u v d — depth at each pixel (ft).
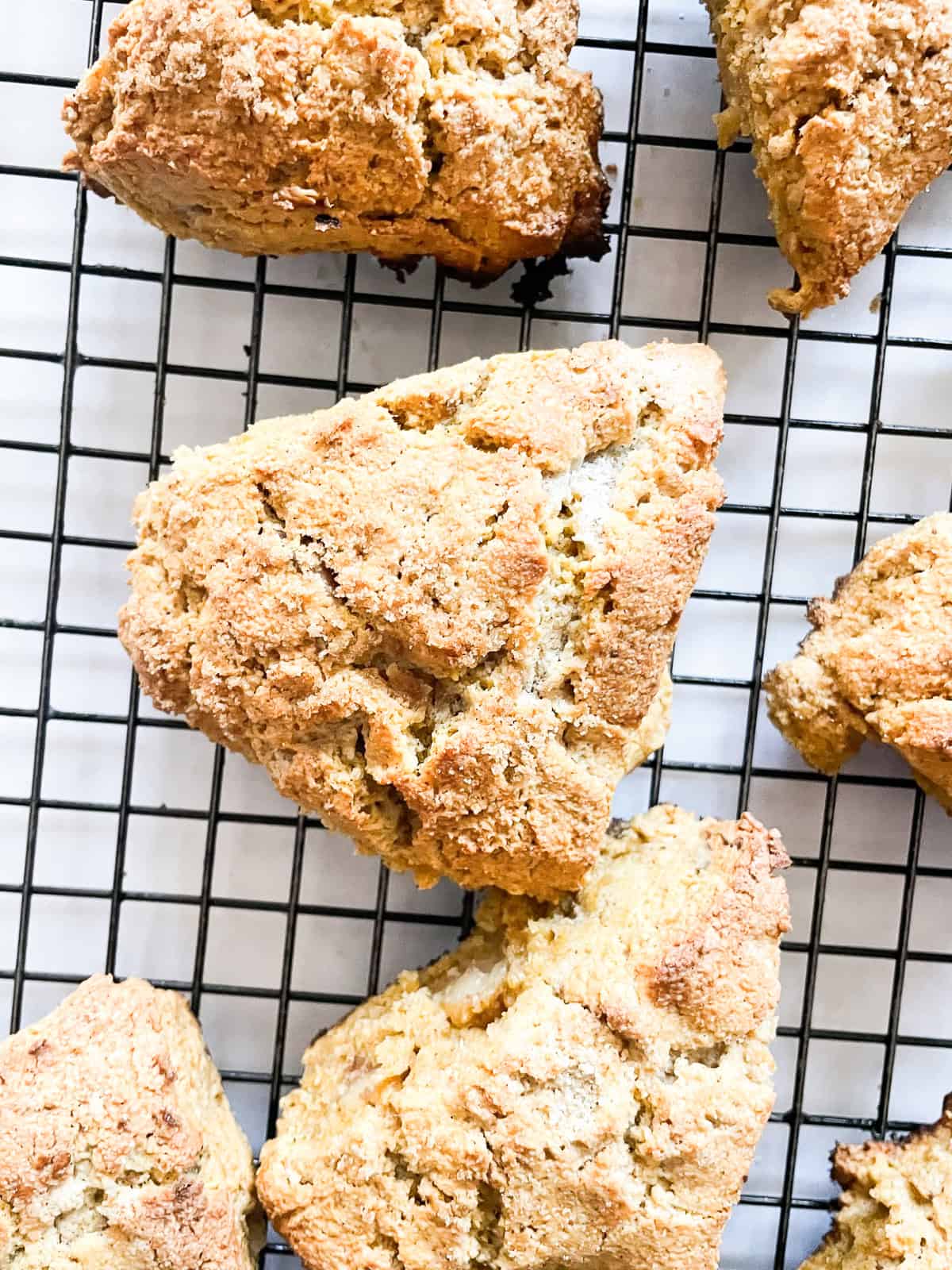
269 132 0.95
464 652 0.94
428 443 0.96
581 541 0.96
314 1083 1.01
